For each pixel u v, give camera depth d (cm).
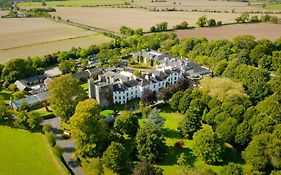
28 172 14750
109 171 15100
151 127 16400
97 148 16138
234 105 18138
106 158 14988
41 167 15088
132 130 17800
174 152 16538
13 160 15675
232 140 16650
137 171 13738
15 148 16725
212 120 18175
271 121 16062
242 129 16212
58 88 18688
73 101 18962
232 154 16312
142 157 15675
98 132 16212
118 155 14838
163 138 16325
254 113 17162
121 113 19275
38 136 17950
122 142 16912
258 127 15875
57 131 18800
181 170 13775
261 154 14400
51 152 16262
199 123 17675
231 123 16688
